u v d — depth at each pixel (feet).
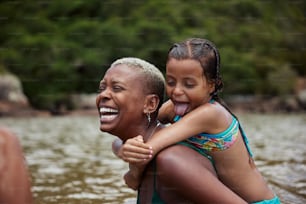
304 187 12.58
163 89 8.84
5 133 6.34
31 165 17.07
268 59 74.74
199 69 8.27
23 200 6.21
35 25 75.15
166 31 71.15
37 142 24.68
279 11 84.07
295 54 77.05
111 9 78.95
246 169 8.70
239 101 66.90
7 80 56.18
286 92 68.54
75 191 12.65
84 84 67.31
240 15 81.20
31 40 70.08
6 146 6.27
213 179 7.98
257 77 71.46
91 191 12.64
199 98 8.38
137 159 7.86
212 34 75.20
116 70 8.50
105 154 19.97
